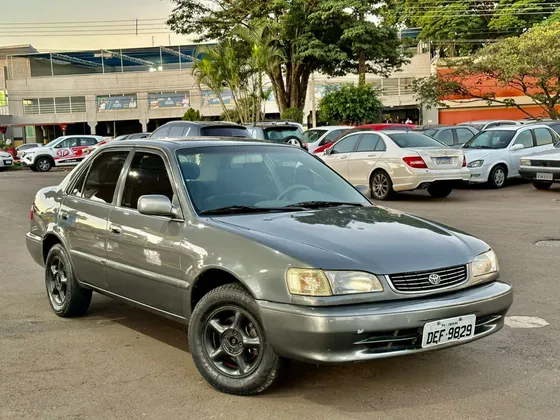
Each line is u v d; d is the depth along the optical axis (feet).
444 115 142.51
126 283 15.53
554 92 114.62
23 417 11.97
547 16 138.82
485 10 146.41
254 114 100.83
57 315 18.89
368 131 47.32
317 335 11.25
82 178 18.12
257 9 101.60
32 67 170.81
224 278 13.39
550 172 47.14
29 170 102.73
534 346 15.55
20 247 31.01
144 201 14.05
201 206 14.23
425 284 12.03
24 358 15.28
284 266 11.76
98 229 16.38
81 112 165.27
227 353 12.86
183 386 13.39
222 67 97.35
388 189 44.52
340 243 12.39
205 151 15.85
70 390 13.28
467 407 12.05
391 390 12.92
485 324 12.80
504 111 136.15
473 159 51.11
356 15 103.24
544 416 11.62
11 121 166.30
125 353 15.57
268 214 14.34
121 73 162.81
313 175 16.83
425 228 13.89
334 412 11.91
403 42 113.60
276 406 12.23
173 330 17.46
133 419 11.83
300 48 102.22
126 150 16.72
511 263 24.81
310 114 154.10
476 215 37.11
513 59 104.12
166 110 162.50
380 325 11.33
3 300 20.90
